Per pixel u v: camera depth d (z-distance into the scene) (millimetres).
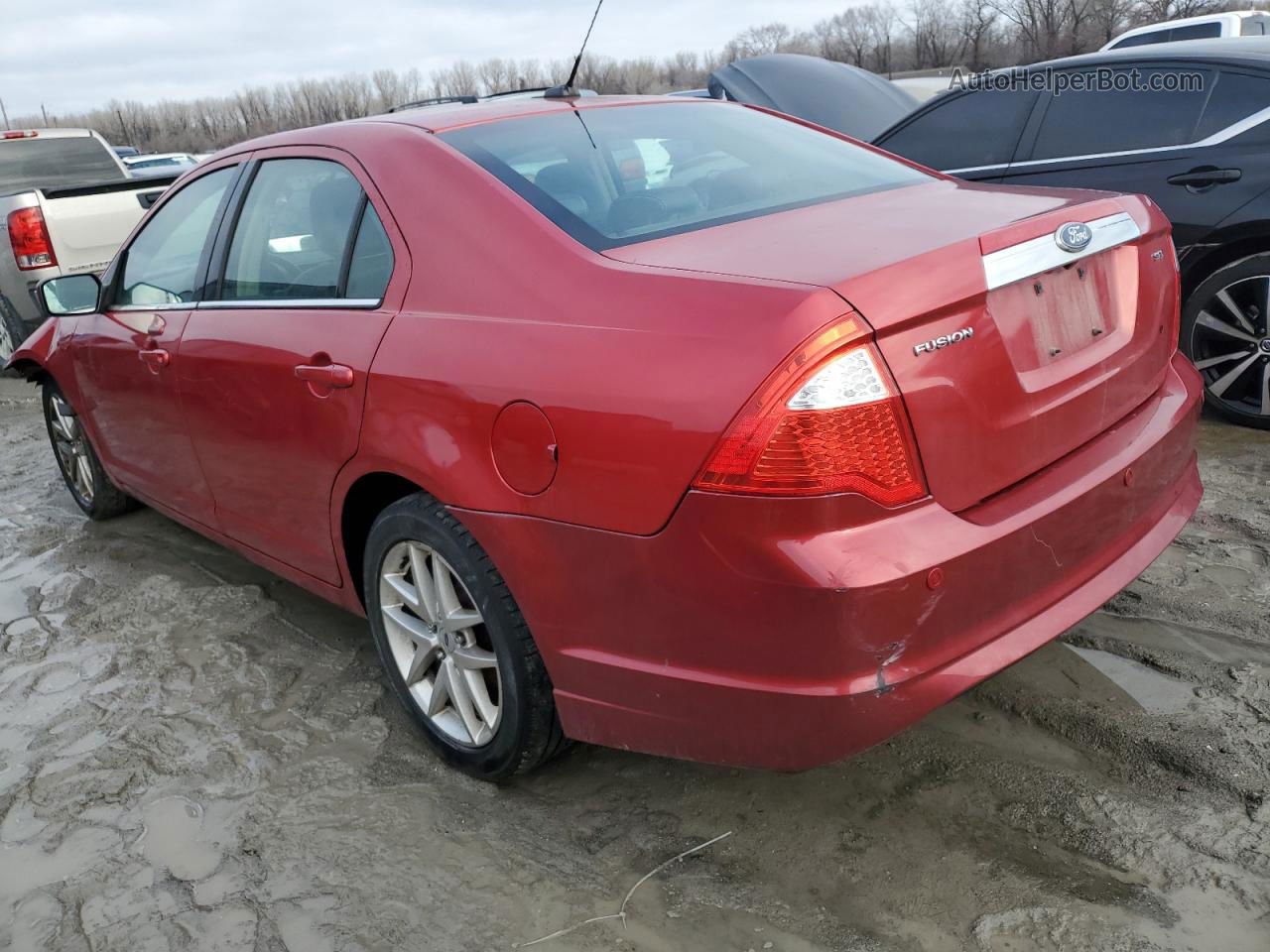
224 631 3463
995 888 2041
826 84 8312
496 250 2314
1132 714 2504
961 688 1899
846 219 2281
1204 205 4320
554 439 2023
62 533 4605
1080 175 4715
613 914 2082
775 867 2162
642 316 1971
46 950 2131
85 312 3949
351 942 2072
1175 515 2455
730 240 2189
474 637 2475
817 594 1762
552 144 2652
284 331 2773
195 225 3393
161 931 2146
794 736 1887
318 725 2859
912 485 1835
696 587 1890
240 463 3094
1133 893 1992
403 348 2379
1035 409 2045
